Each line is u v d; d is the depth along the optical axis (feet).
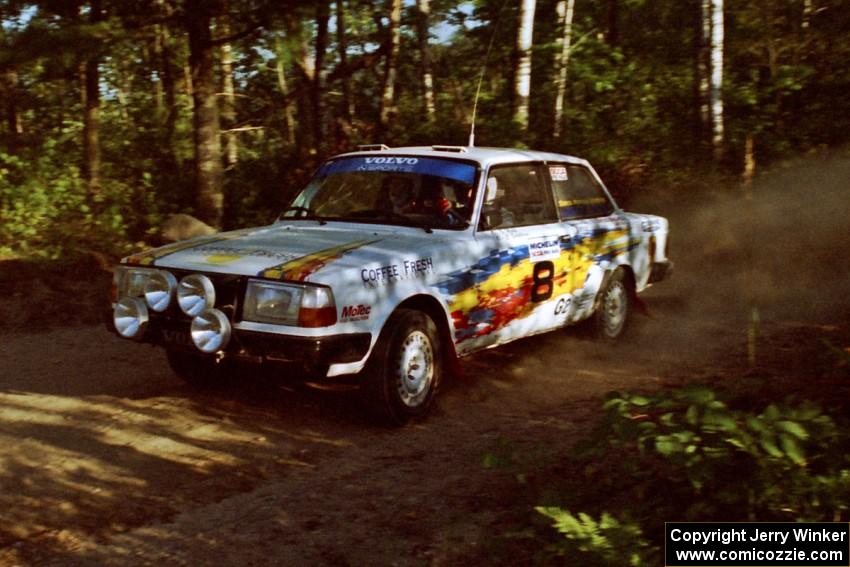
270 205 48.65
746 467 12.20
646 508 13.08
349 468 16.89
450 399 21.47
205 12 38.01
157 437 18.30
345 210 22.13
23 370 23.50
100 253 38.45
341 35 69.82
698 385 12.42
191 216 44.27
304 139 57.41
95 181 48.32
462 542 13.53
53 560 13.01
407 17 65.77
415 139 48.83
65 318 29.91
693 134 53.01
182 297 17.76
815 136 54.39
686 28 69.10
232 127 67.10
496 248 21.26
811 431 11.75
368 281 18.08
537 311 22.89
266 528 14.20
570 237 23.88
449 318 20.06
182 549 13.46
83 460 16.90
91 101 48.91
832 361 19.57
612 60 56.85
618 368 24.26
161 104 62.34
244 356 17.66
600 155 46.98
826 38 61.87
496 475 16.26
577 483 14.96
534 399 21.62
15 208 40.09
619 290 26.61
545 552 12.37
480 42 62.69
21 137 48.37
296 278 17.33
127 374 23.08
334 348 17.43
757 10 60.70
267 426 19.19
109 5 37.70
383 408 18.72
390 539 13.82
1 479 15.85
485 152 22.66
